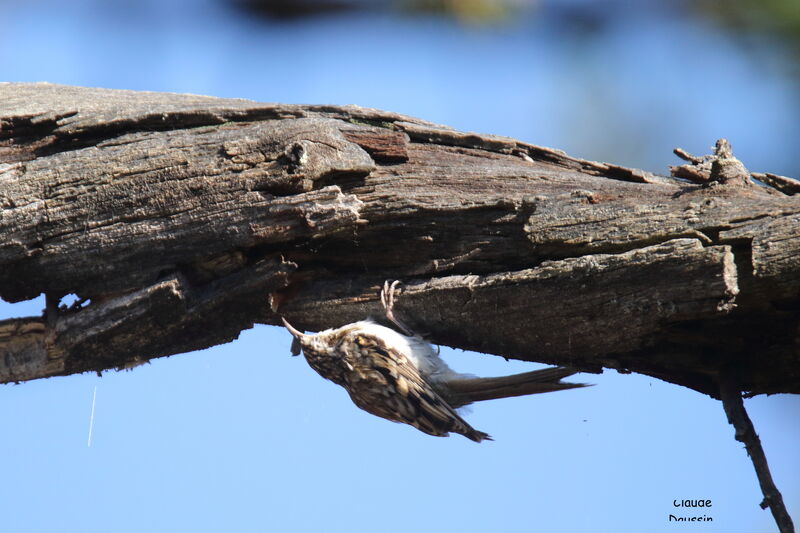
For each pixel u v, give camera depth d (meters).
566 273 7.21
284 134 7.67
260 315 8.15
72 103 8.40
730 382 7.56
